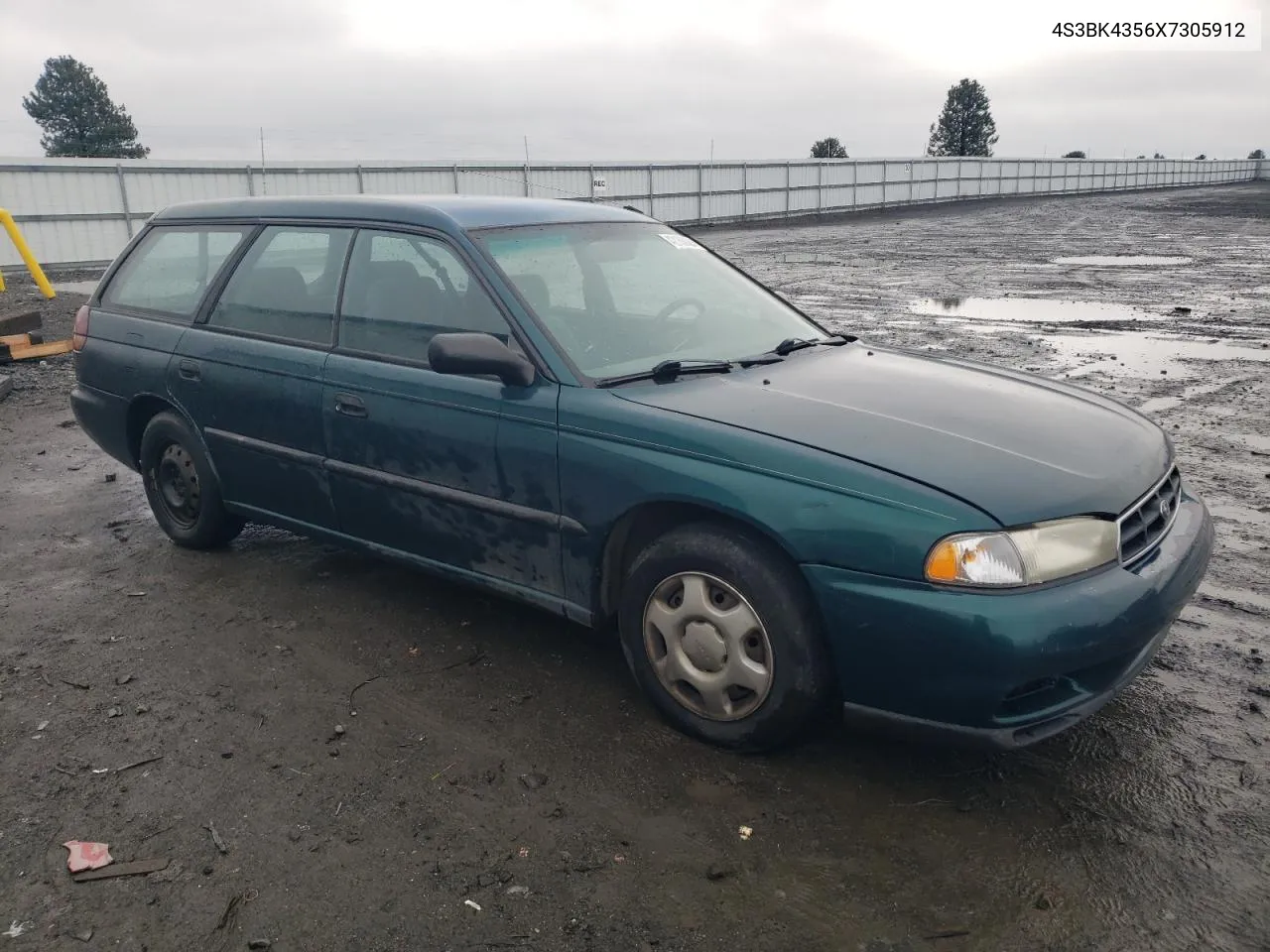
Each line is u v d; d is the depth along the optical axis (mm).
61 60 71688
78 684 3719
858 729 2953
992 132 104312
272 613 4316
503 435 3488
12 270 23562
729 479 2975
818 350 4051
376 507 4012
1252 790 2924
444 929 2459
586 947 2391
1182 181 83625
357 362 3973
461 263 3762
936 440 3021
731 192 40406
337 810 2939
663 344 3797
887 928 2428
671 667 3227
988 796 2930
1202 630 3975
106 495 6102
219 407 4535
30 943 2449
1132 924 2418
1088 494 2844
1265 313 12805
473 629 4121
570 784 3037
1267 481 5855
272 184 27984
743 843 2750
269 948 2418
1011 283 17078
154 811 2957
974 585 2662
